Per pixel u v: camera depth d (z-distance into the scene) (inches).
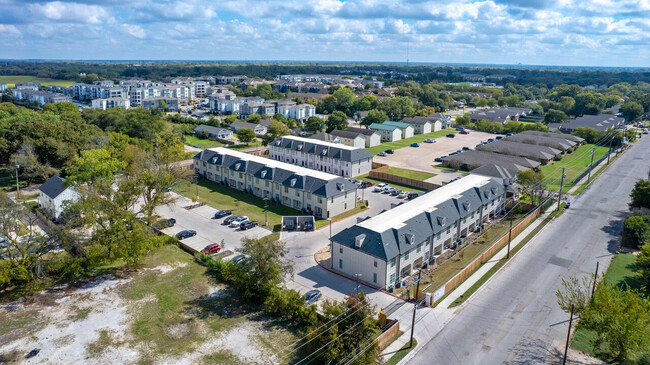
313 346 1774.1
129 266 2618.1
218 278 2485.2
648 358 1678.2
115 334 1947.6
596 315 1957.4
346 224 3353.8
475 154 5398.6
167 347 1859.0
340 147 4982.8
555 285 2426.2
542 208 3668.8
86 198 2787.9
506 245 2979.8
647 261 2314.2
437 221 2785.4
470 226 3198.8
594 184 4493.1
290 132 7081.7
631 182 4557.1
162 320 2064.5
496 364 1770.4
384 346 1877.5
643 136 7421.3
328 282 2454.5
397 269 2438.5
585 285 2407.7
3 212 2363.4
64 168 4180.6
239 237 3080.7
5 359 1760.6
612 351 1727.4
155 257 2733.8
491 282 2461.9
